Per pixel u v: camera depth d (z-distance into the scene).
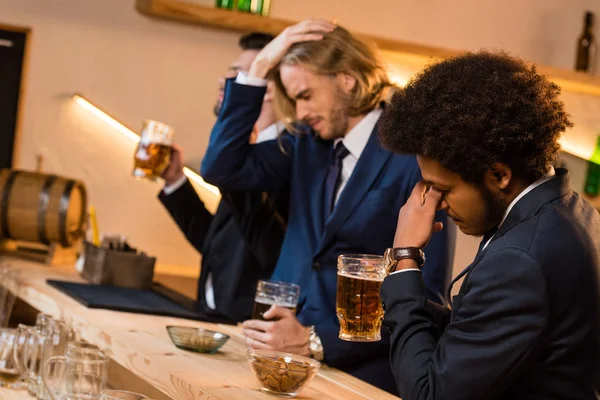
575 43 4.79
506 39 4.66
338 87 2.43
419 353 1.52
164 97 4.15
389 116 1.55
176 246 4.21
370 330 1.81
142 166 3.13
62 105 4.05
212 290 3.27
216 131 2.75
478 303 1.42
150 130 3.12
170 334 2.11
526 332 1.37
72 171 4.07
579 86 4.59
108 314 2.49
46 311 2.65
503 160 1.44
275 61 2.63
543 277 1.37
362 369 2.21
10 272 2.51
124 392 1.50
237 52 4.23
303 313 2.38
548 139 1.45
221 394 1.68
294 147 2.75
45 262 3.61
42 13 4.01
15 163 3.99
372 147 2.39
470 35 4.59
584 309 1.40
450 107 1.44
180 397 1.77
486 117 1.42
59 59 4.04
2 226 3.63
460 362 1.42
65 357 1.78
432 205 1.66
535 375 1.42
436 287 2.17
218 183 2.78
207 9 4.02
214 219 3.29
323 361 2.21
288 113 2.67
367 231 2.34
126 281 3.11
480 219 1.50
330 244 2.38
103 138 4.11
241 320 3.08
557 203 1.45
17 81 3.99
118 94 4.10
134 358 2.00
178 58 4.16
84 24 4.05
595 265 1.43
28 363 2.09
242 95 2.71
